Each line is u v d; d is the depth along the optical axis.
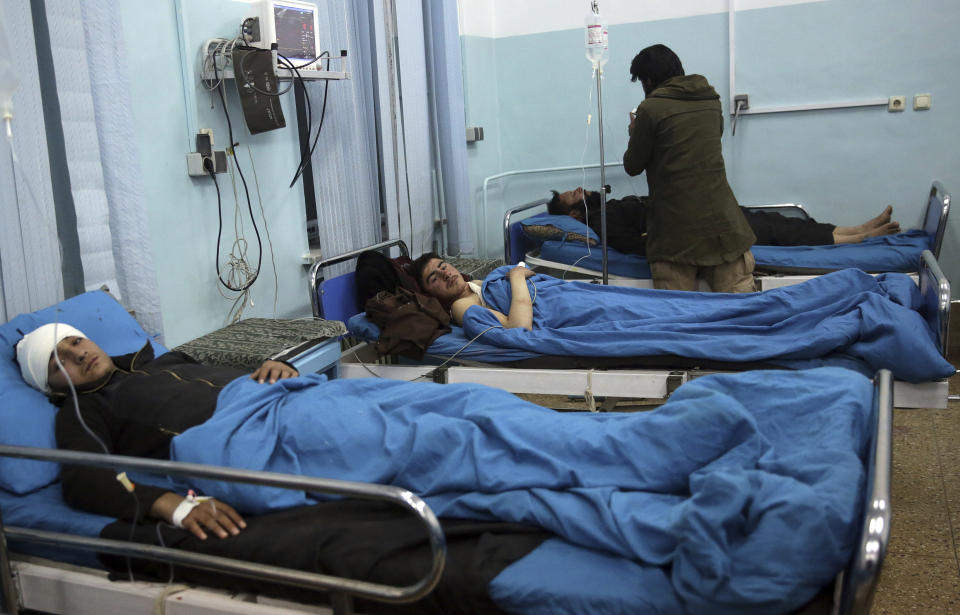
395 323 2.88
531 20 4.68
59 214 2.34
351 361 3.03
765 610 1.20
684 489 1.55
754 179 4.39
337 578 1.36
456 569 1.41
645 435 1.58
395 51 3.64
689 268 3.46
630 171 3.55
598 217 4.14
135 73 2.43
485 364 2.81
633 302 2.96
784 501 1.26
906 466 2.66
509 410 1.80
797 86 4.19
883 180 4.13
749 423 1.50
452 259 3.97
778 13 4.14
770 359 2.43
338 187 3.29
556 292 3.08
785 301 2.69
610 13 4.50
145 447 1.95
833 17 4.05
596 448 1.60
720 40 4.30
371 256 3.26
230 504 1.71
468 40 4.47
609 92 4.60
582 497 1.52
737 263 3.42
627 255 3.96
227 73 2.69
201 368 2.22
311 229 3.50
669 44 4.41
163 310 2.58
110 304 2.29
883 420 1.44
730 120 4.36
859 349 2.33
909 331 2.24
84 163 2.23
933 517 2.32
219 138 2.78
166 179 2.57
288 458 1.81
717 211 3.35
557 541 1.49
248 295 2.97
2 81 1.59
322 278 3.34
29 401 1.96
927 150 4.02
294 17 2.83
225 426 1.81
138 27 2.43
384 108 3.55
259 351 2.47
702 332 2.65
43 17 2.14
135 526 1.62
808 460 1.41
